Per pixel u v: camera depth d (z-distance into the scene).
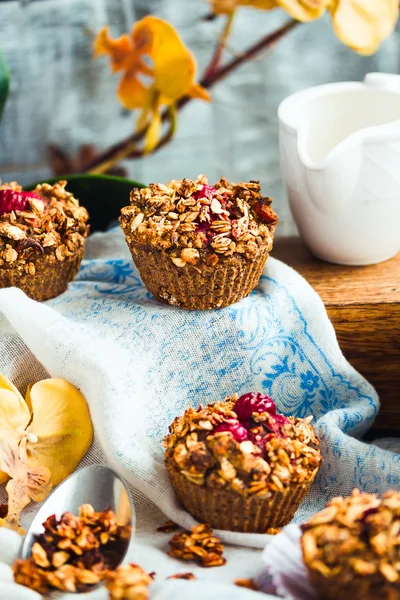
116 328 0.62
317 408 0.64
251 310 0.62
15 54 0.80
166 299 0.62
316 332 0.63
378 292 0.65
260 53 0.81
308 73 0.82
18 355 0.62
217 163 0.84
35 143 0.83
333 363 0.63
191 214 0.60
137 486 0.58
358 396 0.63
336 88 0.68
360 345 0.65
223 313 0.62
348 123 0.69
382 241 0.66
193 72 0.78
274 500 0.55
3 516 0.58
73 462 0.60
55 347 0.60
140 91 0.81
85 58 0.81
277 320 0.63
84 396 0.60
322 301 0.64
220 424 0.56
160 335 0.62
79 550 0.54
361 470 0.59
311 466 0.56
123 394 0.60
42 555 0.54
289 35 0.81
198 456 0.55
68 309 0.63
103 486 0.57
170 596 0.51
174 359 0.62
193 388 0.62
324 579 0.50
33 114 0.82
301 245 0.71
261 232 0.61
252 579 0.53
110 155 0.84
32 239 0.62
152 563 0.54
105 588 0.53
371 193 0.64
